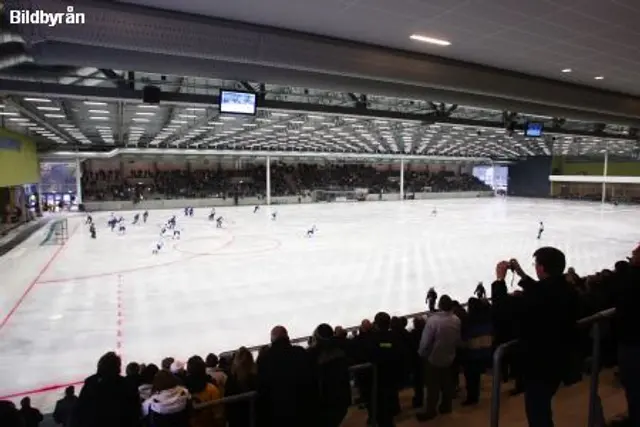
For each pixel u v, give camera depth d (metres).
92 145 42.50
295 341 8.62
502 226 34.78
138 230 32.25
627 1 6.22
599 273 7.07
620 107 13.33
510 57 9.30
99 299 15.14
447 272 19.27
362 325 5.72
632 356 2.89
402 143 43.91
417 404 5.39
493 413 2.70
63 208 46.28
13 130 26.00
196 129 31.09
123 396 3.08
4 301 14.90
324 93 17.61
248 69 9.49
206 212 45.44
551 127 21.36
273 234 30.03
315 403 3.28
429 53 9.08
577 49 8.69
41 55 7.80
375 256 22.70
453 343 4.47
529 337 2.66
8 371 9.66
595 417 3.05
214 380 4.63
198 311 13.85
